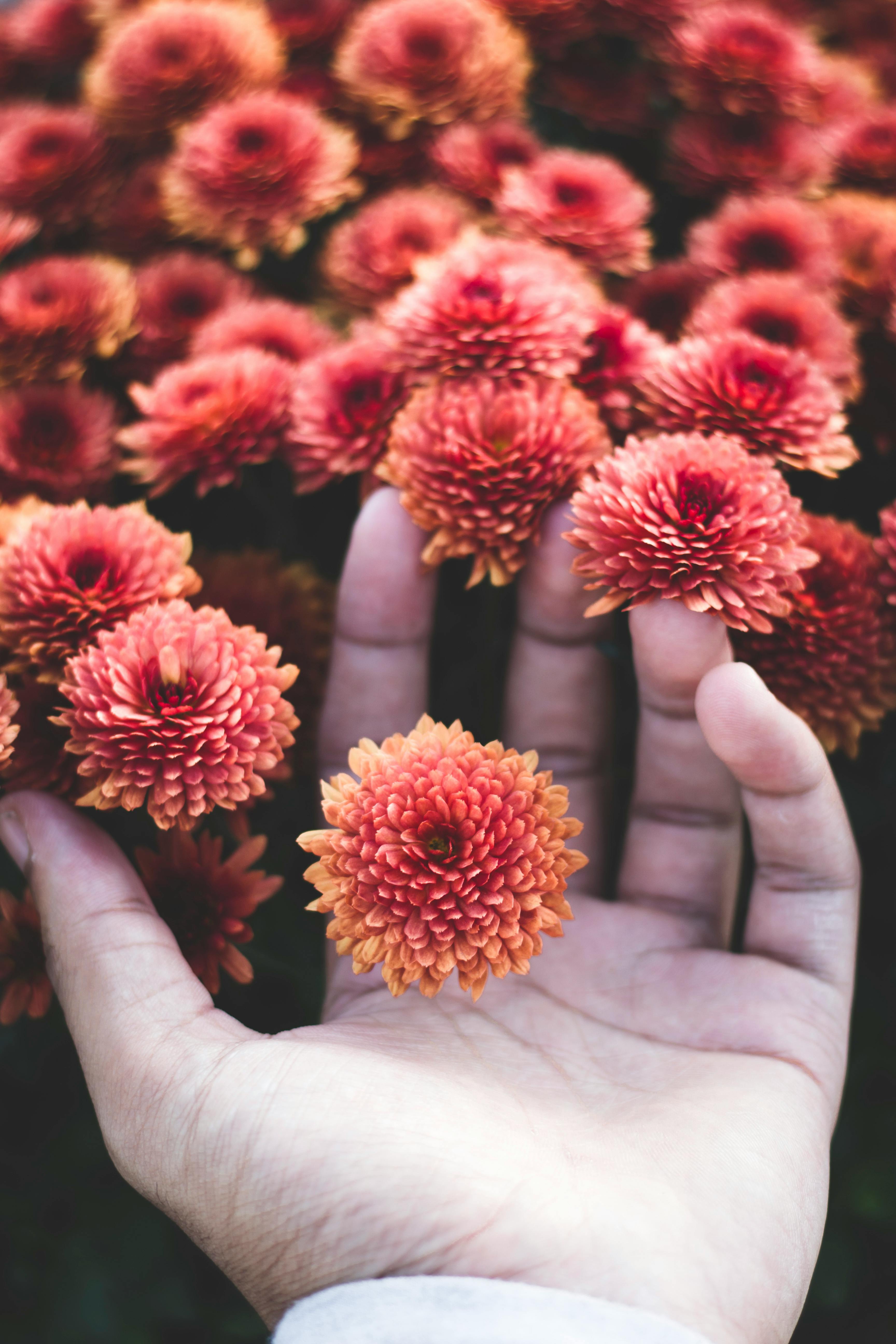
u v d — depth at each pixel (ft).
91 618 0.74
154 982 0.70
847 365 0.85
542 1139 0.68
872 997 0.91
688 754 0.80
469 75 0.96
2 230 0.95
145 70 0.99
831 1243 0.88
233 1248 0.66
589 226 0.91
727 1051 0.75
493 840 0.67
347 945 0.67
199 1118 0.67
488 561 0.78
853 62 1.11
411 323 0.81
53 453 0.88
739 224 0.93
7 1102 0.91
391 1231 0.64
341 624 0.83
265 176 0.91
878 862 0.90
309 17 1.05
